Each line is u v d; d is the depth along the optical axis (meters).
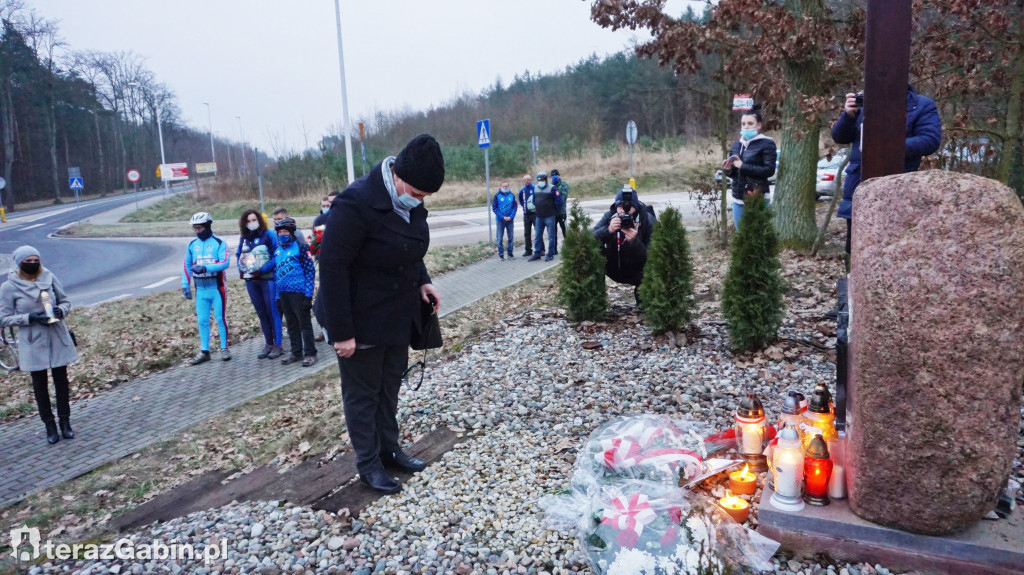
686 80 12.18
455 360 6.46
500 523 3.35
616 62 51.69
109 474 5.11
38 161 63.06
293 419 5.73
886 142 2.92
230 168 43.00
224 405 6.51
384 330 3.65
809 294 7.35
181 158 91.69
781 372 5.20
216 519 3.86
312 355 7.75
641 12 10.09
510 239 14.26
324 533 3.47
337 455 4.56
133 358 8.42
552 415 4.79
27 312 5.73
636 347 6.16
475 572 2.96
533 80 62.84
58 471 5.30
